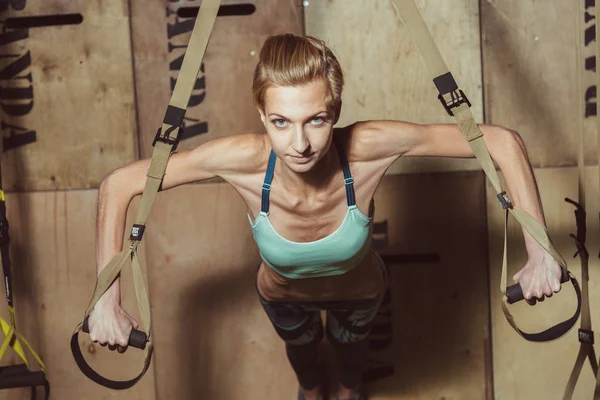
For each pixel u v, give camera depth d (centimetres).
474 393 239
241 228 233
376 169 150
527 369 238
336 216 152
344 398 225
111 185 150
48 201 232
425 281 235
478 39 225
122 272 233
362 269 172
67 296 235
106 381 147
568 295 236
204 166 149
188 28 226
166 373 238
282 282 171
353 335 196
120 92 228
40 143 230
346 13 224
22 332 236
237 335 237
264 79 128
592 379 238
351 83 226
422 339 237
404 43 225
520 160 146
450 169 231
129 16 225
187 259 234
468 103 141
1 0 225
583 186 168
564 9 225
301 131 127
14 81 228
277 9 224
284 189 148
